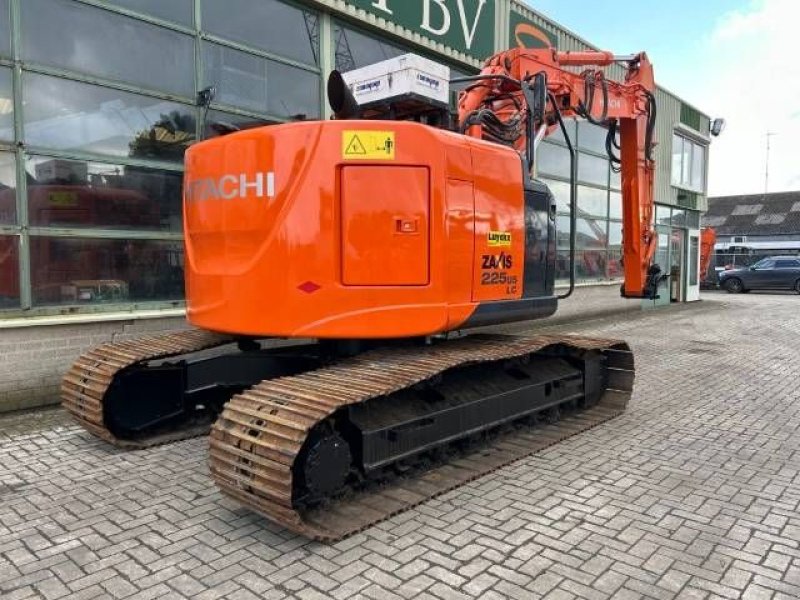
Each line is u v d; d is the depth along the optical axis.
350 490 4.18
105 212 6.66
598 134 14.65
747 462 5.04
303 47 8.45
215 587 3.18
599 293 15.07
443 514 4.04
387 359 4.61
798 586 3.22
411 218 4.45
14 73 5.96
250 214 4.52
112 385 5.15
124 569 3.35
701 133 19.88
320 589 3.16
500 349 5.11
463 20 10.67
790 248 33.09
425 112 5.64
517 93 6.43
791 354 10.09
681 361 9.46
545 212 5.75
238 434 3.74
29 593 3.13
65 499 4.23
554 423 6.01
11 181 6.01
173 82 7.14
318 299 4.38
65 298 6.39
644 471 4.82
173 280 7.23
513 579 3.26
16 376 6.06
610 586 3.20
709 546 3.62
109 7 6.57
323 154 4.36
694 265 20.78
